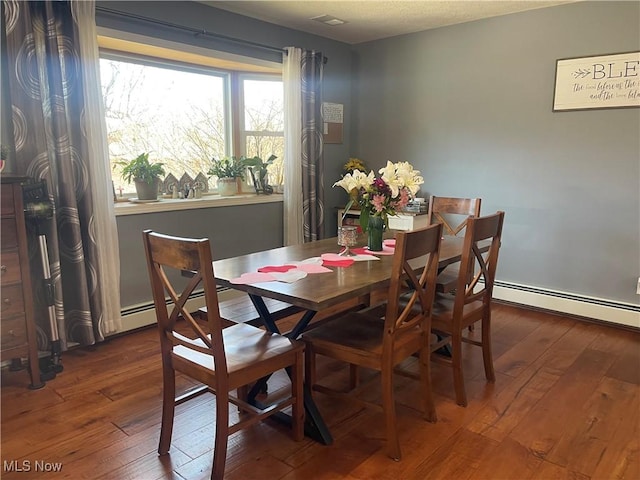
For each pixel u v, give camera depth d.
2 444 2.01
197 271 1.63
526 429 2.14
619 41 3.26
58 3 2.64
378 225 2.57
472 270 2.70
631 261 3.39
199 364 1.79
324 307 1.74
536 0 3.38
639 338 3.21
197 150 4.02
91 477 1.81
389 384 1.91
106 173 2.96
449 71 4.09
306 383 2.11
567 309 3.67
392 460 1.92
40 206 2.52
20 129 2.55
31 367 2.47
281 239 4.33
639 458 1.93
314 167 4.23
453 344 2.33
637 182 3.30
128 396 2.42
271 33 3.96
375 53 4.54
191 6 3.39
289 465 1.89
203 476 1.83
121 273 3.25
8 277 2.37
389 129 4.55
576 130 3.50
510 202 3.89
